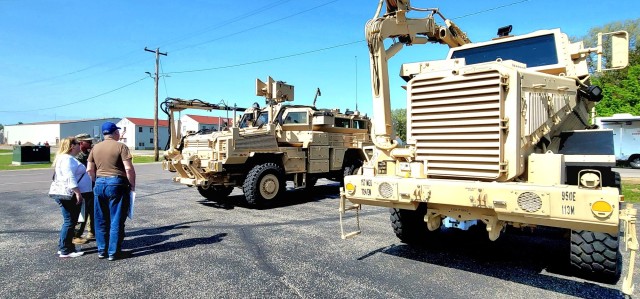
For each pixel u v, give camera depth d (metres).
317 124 9.84
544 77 3.95
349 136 10.94
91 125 78.62
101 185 4.78
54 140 75.44
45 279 4.14
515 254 4.90
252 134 8.71
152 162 27.31
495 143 3.52
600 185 3.04
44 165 24.47
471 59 5.57
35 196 10.73
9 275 4.27
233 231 6.29
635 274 4.12
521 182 3.53
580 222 3.06
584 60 4.87
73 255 4.96
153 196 10.53
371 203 4.21
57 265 4.61
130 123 68.25
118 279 4.13
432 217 4.05
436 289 3.79
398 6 4.96
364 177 4.19
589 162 3.60
